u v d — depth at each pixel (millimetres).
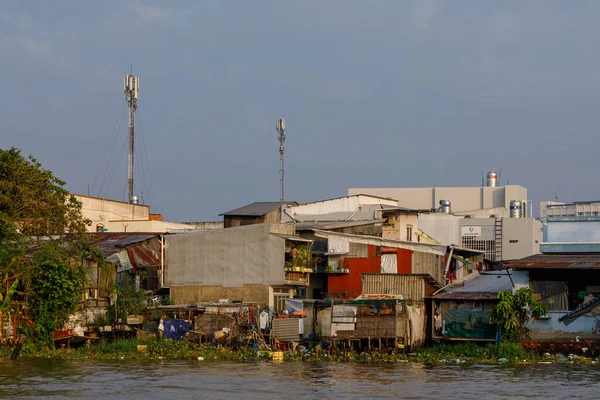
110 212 66375
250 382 30953
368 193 78812
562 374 33281
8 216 42969
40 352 42750
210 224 70688
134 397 27359
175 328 44094
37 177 44406
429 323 44844
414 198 77938
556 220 45031
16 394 27922
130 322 45469
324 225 50750
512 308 40500
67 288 43406
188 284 48438
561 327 40094
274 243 45781
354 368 35781
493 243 65375
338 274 48625
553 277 41406
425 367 36219
